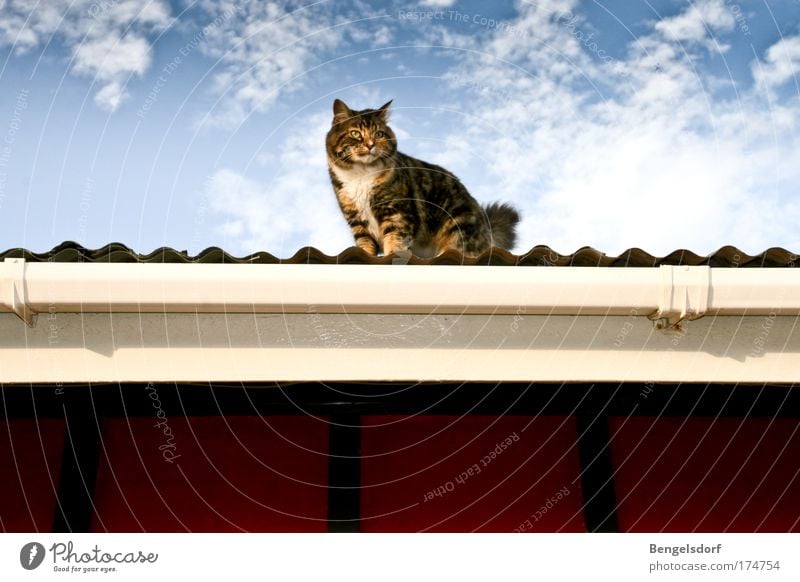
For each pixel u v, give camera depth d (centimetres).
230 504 320
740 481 330
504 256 272
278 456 327
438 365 262
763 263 280
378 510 318
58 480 307
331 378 258
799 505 329
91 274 245
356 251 265
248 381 260
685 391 317
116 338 260
